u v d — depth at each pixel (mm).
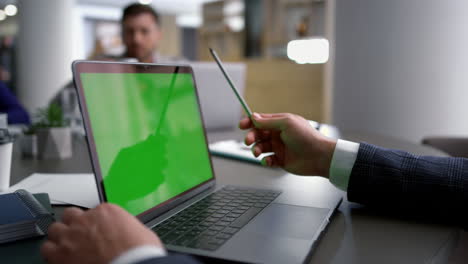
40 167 1168
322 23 5773
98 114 646
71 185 940
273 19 6203
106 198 613
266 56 6426
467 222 702
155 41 3230
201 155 938
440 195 718
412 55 2973
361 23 3137
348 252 589
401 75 3023
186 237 598
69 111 1786
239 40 6988
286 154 907
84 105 620
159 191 735
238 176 1082
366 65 3146
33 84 6406
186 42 15125
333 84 3373
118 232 434
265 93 5898
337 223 715
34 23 6301
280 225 653
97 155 620
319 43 5539
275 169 1177
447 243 631
